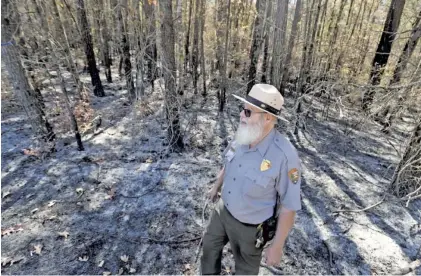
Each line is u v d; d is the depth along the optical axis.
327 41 9.08
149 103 6.22
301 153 5.11
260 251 1.80
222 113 7.04
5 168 3.92
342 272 2.53
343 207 3.48
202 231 2.96
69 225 2.95
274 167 1.56
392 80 4.35
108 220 3.06
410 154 3.55
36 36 5.12
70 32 8.87
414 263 2.63
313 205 3.50
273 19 6.26
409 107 3.69
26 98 4.02
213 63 9.12
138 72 6.14
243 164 1.65
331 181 4.12
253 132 1.54
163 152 4.66
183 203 3.42
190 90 8.39
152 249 2.71
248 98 1.56
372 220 3.25
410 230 3.11
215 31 8.84
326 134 6.00
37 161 4.14
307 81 7.75
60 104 5.84
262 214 1.66
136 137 5.20
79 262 2.53
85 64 9.60
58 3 7.10
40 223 2.96
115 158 4.40
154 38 5.70
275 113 1.54
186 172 4.13
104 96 7.72
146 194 3.55
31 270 2.42
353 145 5.51
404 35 6.12
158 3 4.31
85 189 3.57
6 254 2.55
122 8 6.95
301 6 7.39
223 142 5.35
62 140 4.86
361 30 10.36
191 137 5.33
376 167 4.68
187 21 9.13
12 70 3.78
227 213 1.77
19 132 5.04
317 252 2.75
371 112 4.18
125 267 2.51
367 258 2.70
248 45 9.38
